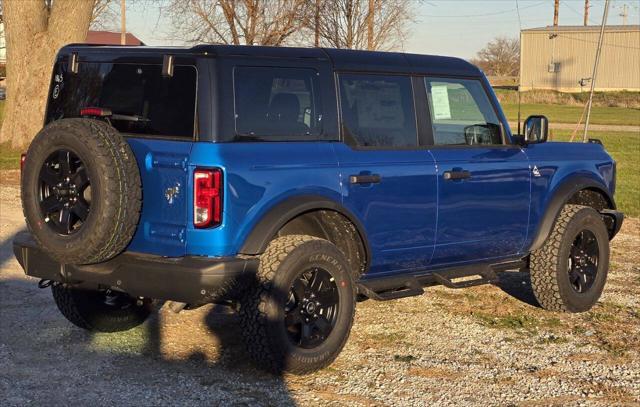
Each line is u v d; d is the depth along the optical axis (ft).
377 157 19.76
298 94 18.63
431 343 21.40
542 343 21.72
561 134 110.73
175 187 17.03
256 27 71.10
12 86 69.92
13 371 18.52
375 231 19.76
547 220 23.81
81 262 17.28
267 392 17.49
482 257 22.80
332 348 18.52
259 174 17.40
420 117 21.02
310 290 18.19
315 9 71.72
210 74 17.25
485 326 23.11
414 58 21.33
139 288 17.37
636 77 229.66
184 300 17.01
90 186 16.96
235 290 17.22
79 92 19.42
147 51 18.21
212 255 16.99
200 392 17.40
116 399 16.92
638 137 107.96
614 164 26.45
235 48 17.78
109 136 16.99
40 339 20.89
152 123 17.71
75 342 20.70
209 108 17.12
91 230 16.71
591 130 120.88
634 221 43.60
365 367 19.34
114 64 18.78
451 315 24.09
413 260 20.98
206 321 22.59
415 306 24.98
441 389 18.08
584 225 24.41
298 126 18.56
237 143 17.35
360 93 19.85
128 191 16.90
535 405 17.35
